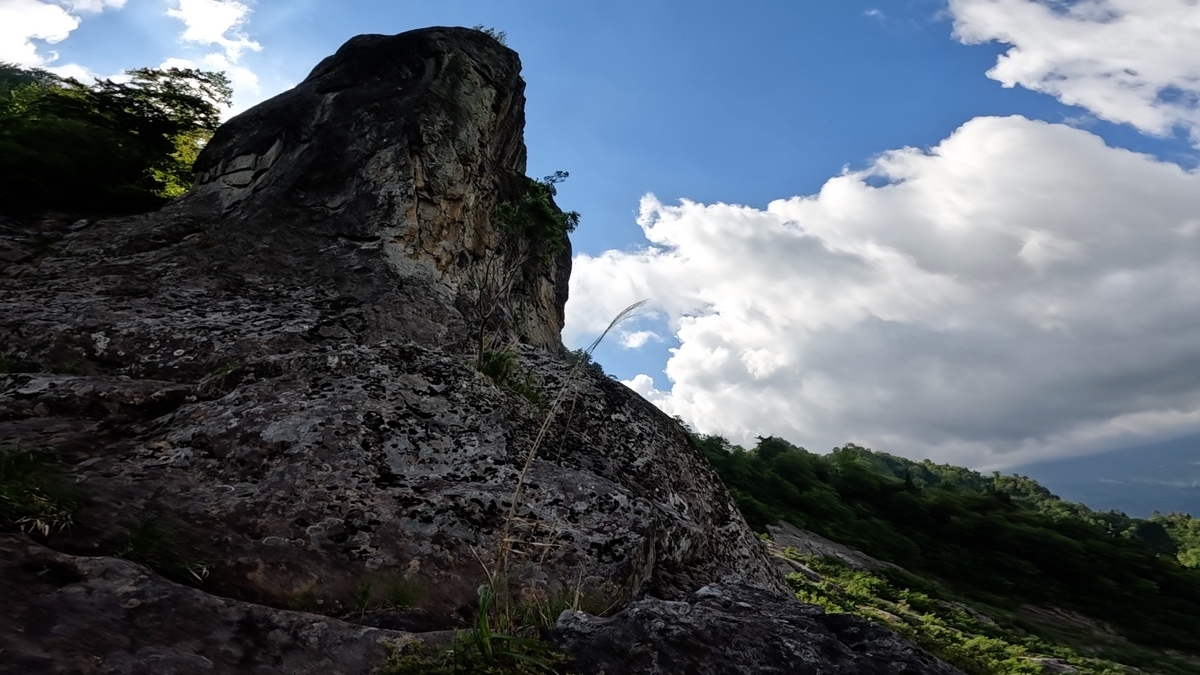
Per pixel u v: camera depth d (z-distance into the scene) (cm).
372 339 965
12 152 1469
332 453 498
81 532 328
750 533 854
